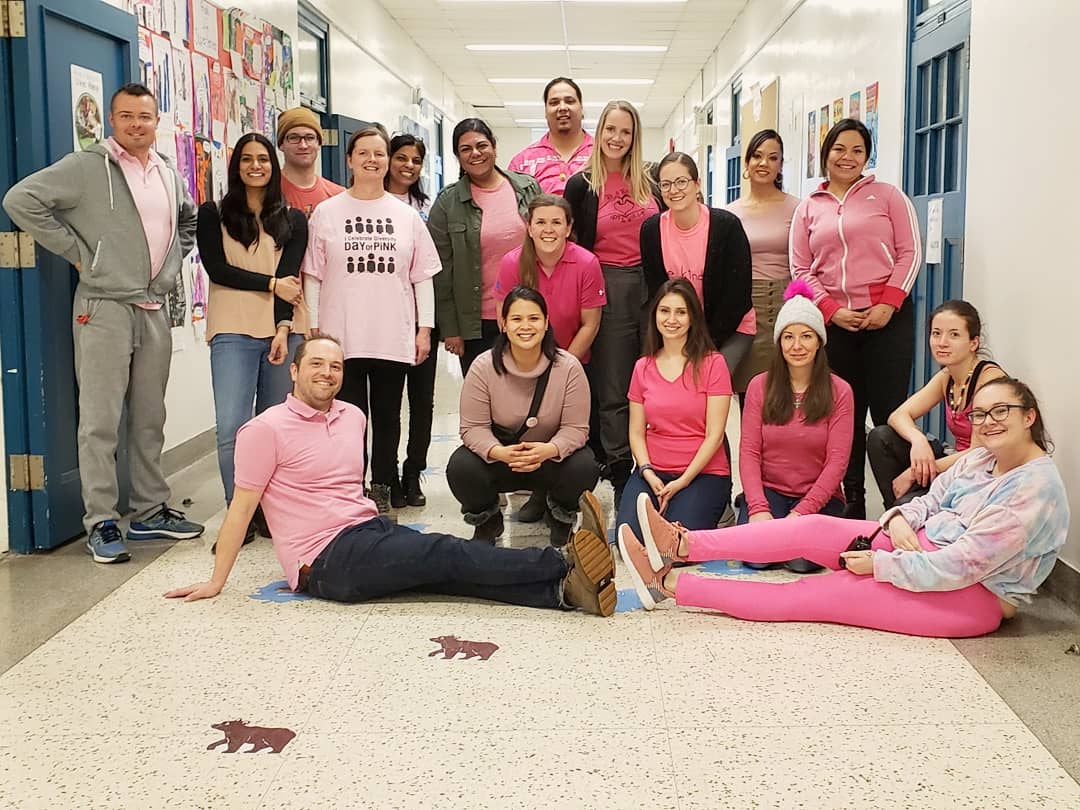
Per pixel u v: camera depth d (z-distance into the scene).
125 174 3.31
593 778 1.85
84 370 3.29
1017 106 3.20
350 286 3.66
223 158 5.32
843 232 3.65
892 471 3.31
